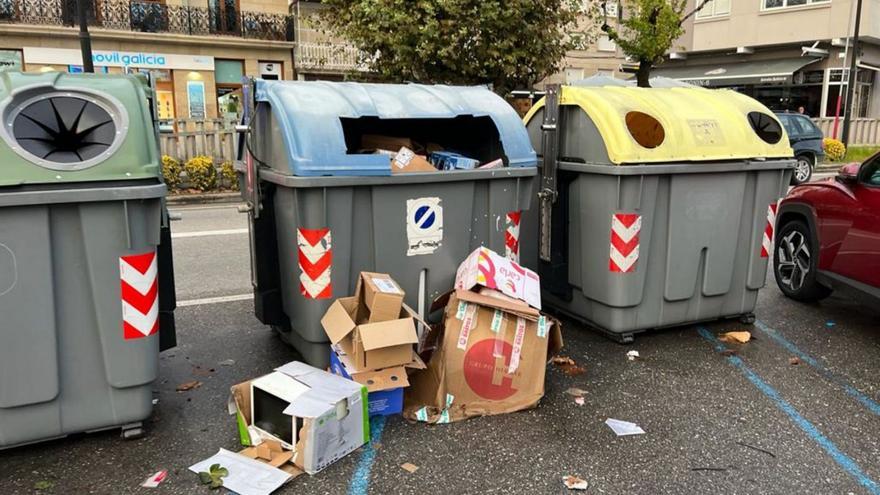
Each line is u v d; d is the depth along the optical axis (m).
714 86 25.97
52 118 3.07
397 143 4.61
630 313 4.69
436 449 3.30
